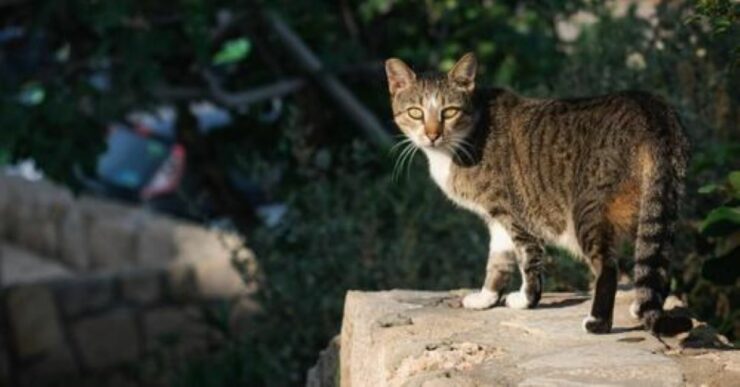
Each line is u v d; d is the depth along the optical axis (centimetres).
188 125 1233
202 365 1202
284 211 1077
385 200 1050
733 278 695
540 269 662
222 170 1247
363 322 664
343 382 701
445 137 670
